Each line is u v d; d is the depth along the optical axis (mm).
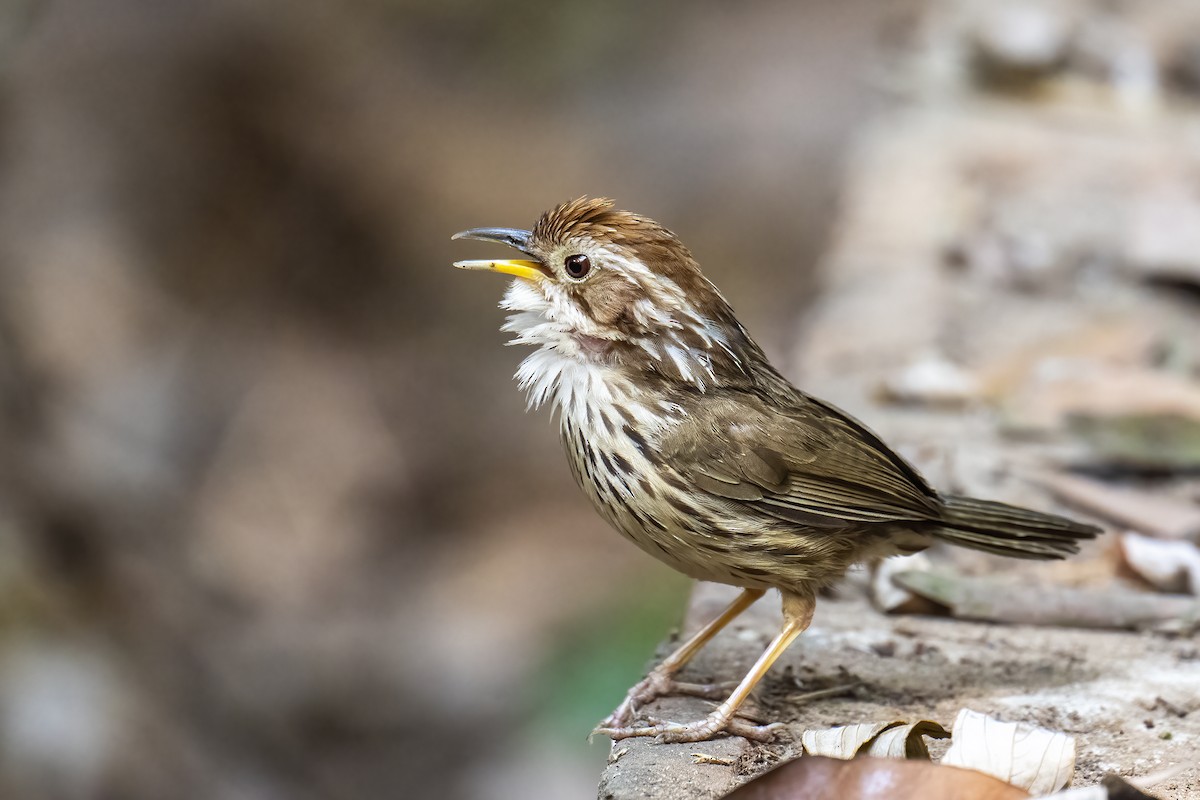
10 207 17812
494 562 15773
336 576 15805
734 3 22281
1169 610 7117
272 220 18531
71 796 11812
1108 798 5012
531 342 6891
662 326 6715
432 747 13547
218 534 15773
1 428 14055
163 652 13555
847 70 20609
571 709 12742
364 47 19766
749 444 6590
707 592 7535
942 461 8562
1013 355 9891
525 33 20906
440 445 17250
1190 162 12953
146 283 17766
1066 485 8258
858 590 7523
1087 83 15086
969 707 6383
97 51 18594
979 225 11867
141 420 16516
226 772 12719
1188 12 16609
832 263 11688
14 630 12398
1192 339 10031
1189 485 8359
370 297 18422
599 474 6711
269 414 17094
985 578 7559
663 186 19516
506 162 19328
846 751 5480
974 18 16281
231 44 18906
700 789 5762
